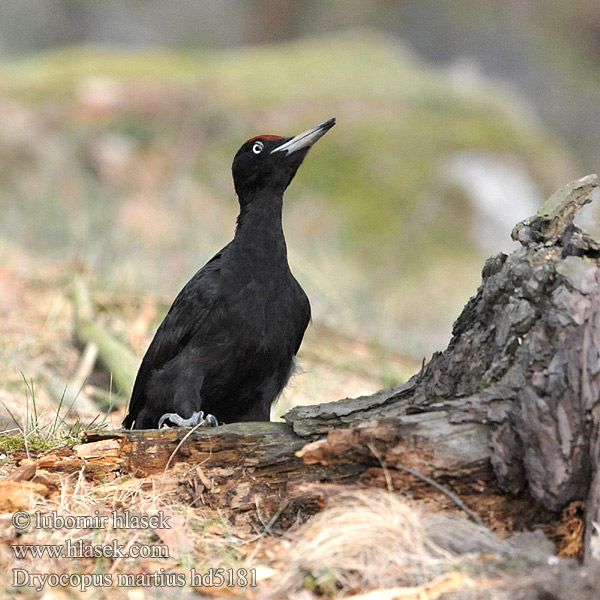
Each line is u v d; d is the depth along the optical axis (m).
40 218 19.80
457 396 6.82
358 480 6.73
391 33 45.88
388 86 29.95
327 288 17.95
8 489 6.98
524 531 6.40
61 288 14.22
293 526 6.76
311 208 25.27
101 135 25.97
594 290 6.32
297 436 7.10
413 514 6.11
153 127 26.69
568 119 42.62
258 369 9.10
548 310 6.52
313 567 5.89
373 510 6.12
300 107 28.20
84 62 29.72
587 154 41.25
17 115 25.75
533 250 6.94
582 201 7.00
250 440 7.12
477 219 26.23
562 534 6.37
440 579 5.73
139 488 7.11
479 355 6.96
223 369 8.98
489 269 7.20
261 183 9.45
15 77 28.20
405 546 5.96
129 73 28.86
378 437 6.54
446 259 24.78
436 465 6.46
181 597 5.85
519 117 31.27
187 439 7.24
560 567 5.71
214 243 20.12
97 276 14.82
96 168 24.94
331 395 12.33
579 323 6.22
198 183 25.34
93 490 7.14
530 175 28.20
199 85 28.39
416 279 23.81
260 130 27.27
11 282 14.08
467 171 26.95
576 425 6.09
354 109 28.56
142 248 18.23
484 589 5.55
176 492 7.12
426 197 26.16
